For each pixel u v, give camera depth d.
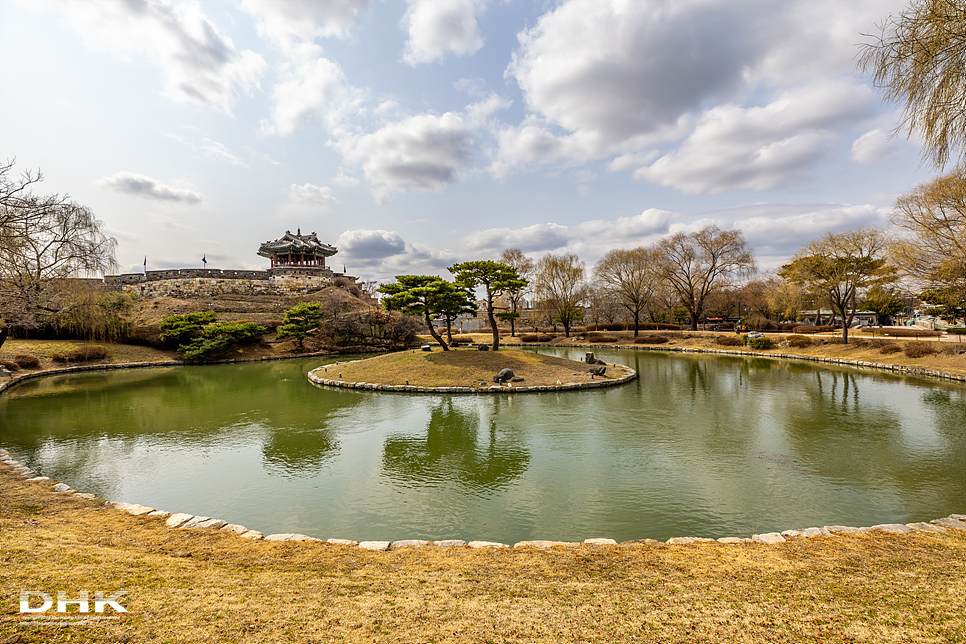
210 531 7.80
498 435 15.62
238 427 16.83
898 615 4.46
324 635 4.06
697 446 14.20
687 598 5.01
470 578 5.78
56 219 24.69
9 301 20.64
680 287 59.62
